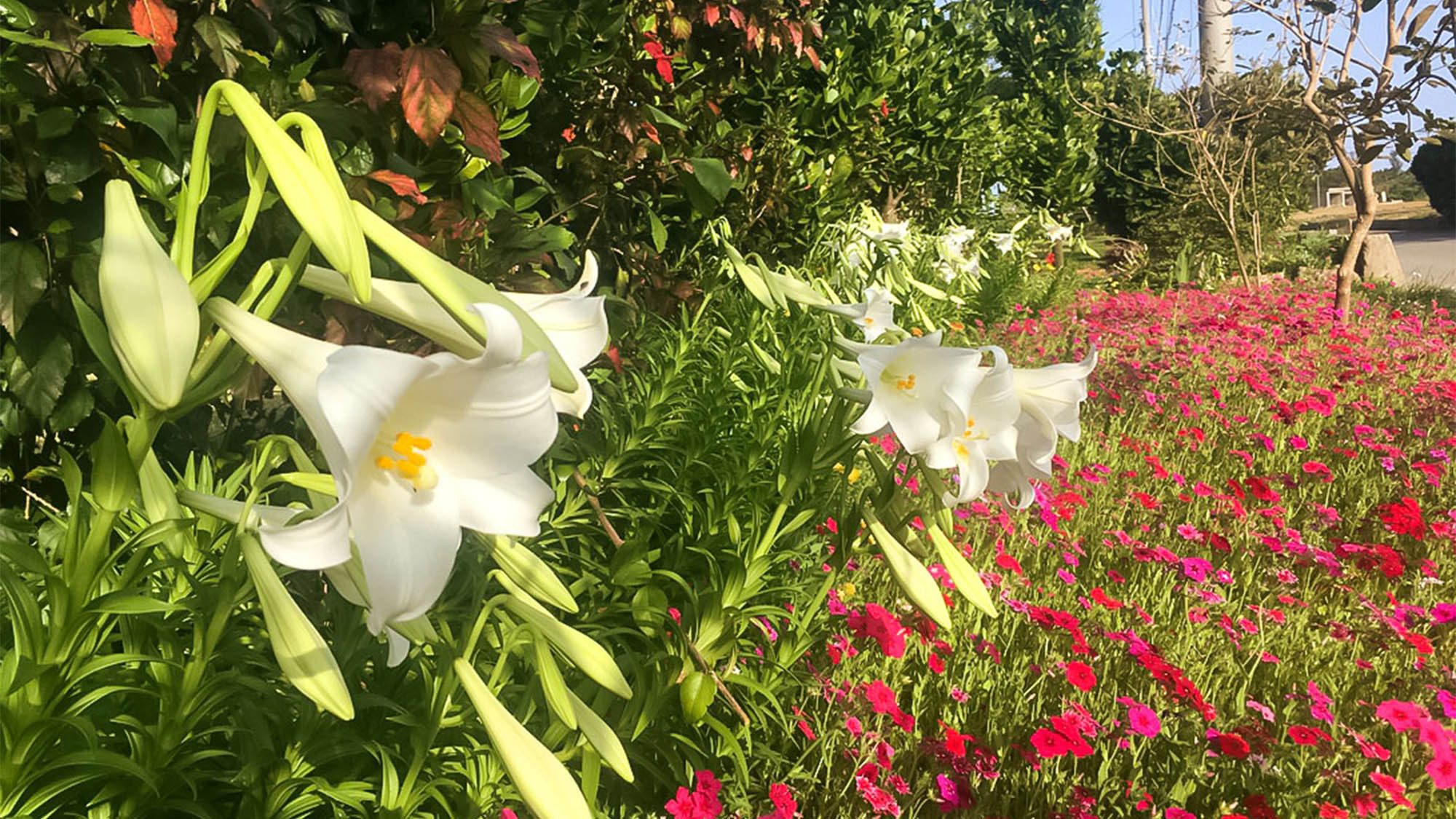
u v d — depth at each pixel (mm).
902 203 11742
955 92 11656
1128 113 17547
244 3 2424
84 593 1306
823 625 3197
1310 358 8164
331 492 1168
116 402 2326
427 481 1096
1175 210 18859
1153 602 4066
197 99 2354
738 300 4500
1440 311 10609
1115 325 9109
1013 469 2365
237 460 2525
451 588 2549
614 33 4090
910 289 5504
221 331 1126
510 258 3287
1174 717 3158
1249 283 14367
